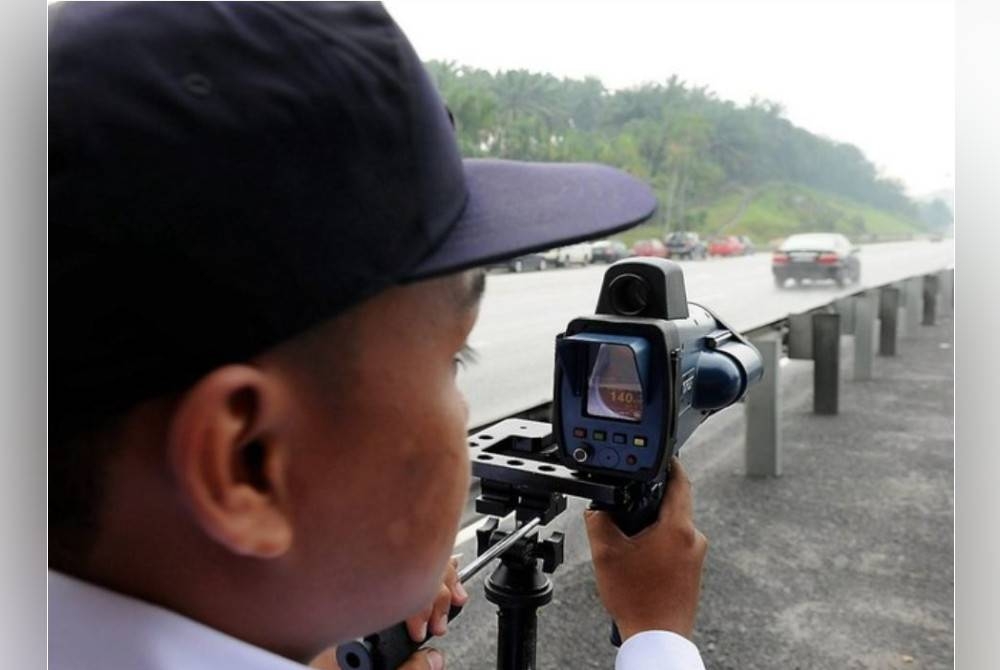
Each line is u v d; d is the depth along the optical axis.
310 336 0.51
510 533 1.03
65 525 0.53
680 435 0.98
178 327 0.47
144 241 0.47
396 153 0.53
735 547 2.88
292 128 0.49
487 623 2.24
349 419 0.53
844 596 2.54
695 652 0.87
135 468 0.50
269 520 0.51
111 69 0.48
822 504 3.29
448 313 0.59
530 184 0.63
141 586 0.54
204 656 0.51
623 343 0.89
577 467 0.95
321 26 0.52
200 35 0.49
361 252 0.51
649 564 0.93
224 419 0.48
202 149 0.47
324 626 0.58
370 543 0.56
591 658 2.12
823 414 4.77
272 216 0.48
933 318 8.74
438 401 0.58
